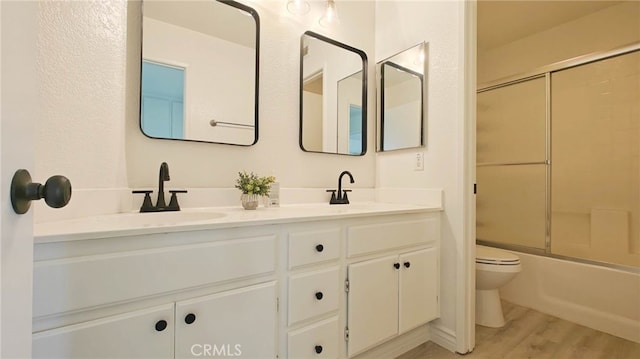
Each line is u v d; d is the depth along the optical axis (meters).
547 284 2.09
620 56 2.16
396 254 1.47
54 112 0.91
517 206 2.66
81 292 0.73
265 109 1.66
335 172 1.94
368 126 2.11
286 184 1.73
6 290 0.36
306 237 1.16
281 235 1.10
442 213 1.67
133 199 1.27
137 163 1.31
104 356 0.76
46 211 0.87
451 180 1.64
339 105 1.96
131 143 1.29
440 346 1.64
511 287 2.27
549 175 2.50
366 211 1.37
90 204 1.04
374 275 1.37
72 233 0.72
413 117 1.86
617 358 1.53
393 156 1.99
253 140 1.61
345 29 2.00
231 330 0.97
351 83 2.03
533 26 2.50
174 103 1.40
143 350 0.82
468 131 1.60
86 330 0.74
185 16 1.44
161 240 0.84
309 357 1.16
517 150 2.69
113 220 0.98
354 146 2.03
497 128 2.81
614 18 2.21
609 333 1.80
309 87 1.83
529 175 2.61
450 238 1.63
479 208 2.89
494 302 1.90
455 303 1.59
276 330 1.08
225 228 0.96
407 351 1.58
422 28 1.82
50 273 0.70
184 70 1.43
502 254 1.98
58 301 0.70
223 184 1.52
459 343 1.56
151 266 0.82
